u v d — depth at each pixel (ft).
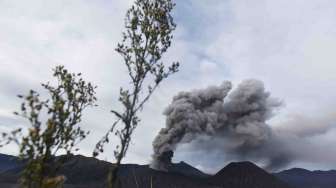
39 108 31.76
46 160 31.86
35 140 30.83
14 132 30.25
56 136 32.53
